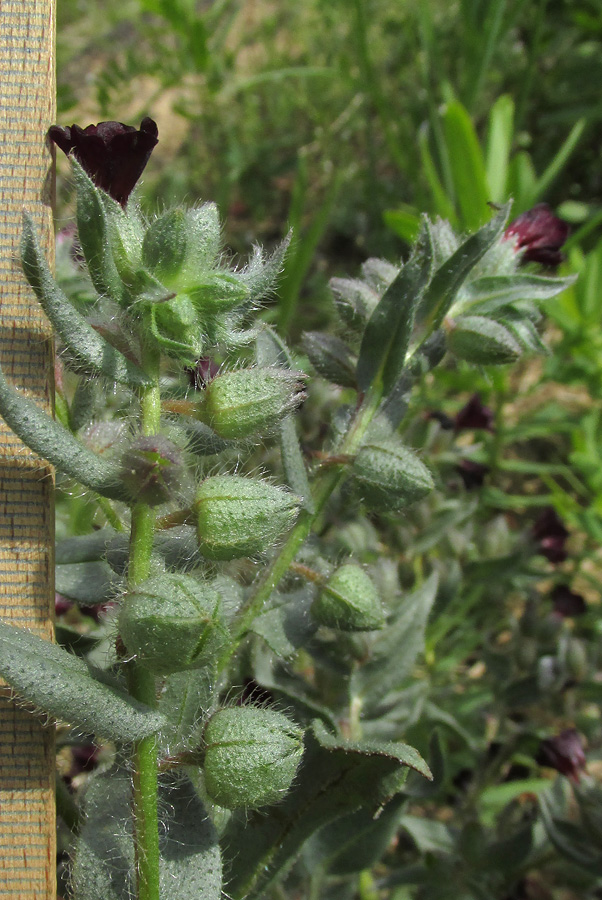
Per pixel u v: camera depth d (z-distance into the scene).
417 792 0.22
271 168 0.58
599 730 0.28
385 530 0.31
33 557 0.18
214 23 0.56
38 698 0.16
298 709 0.22
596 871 0.24
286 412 0.18
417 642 0.23
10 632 0.17
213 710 0.19
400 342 0.20
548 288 0.21
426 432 0.31
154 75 0.51
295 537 0.20
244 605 0.20
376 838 0.22
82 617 0.27
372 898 0.26
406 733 0.27
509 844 0.25
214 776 0.17
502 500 0.39
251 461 0.27
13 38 0.18
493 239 0.20
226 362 0.21
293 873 0.22
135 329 0.17
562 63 0.59
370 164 0.54
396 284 0.20
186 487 0.18
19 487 0.18
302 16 0.64
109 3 0.62
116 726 0.16
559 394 0.49
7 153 0.18
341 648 0.23
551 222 0.23
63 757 0.24
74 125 0.17
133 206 0.18
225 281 0.17
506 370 0.38
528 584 0.34
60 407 0.20
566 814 0.26
